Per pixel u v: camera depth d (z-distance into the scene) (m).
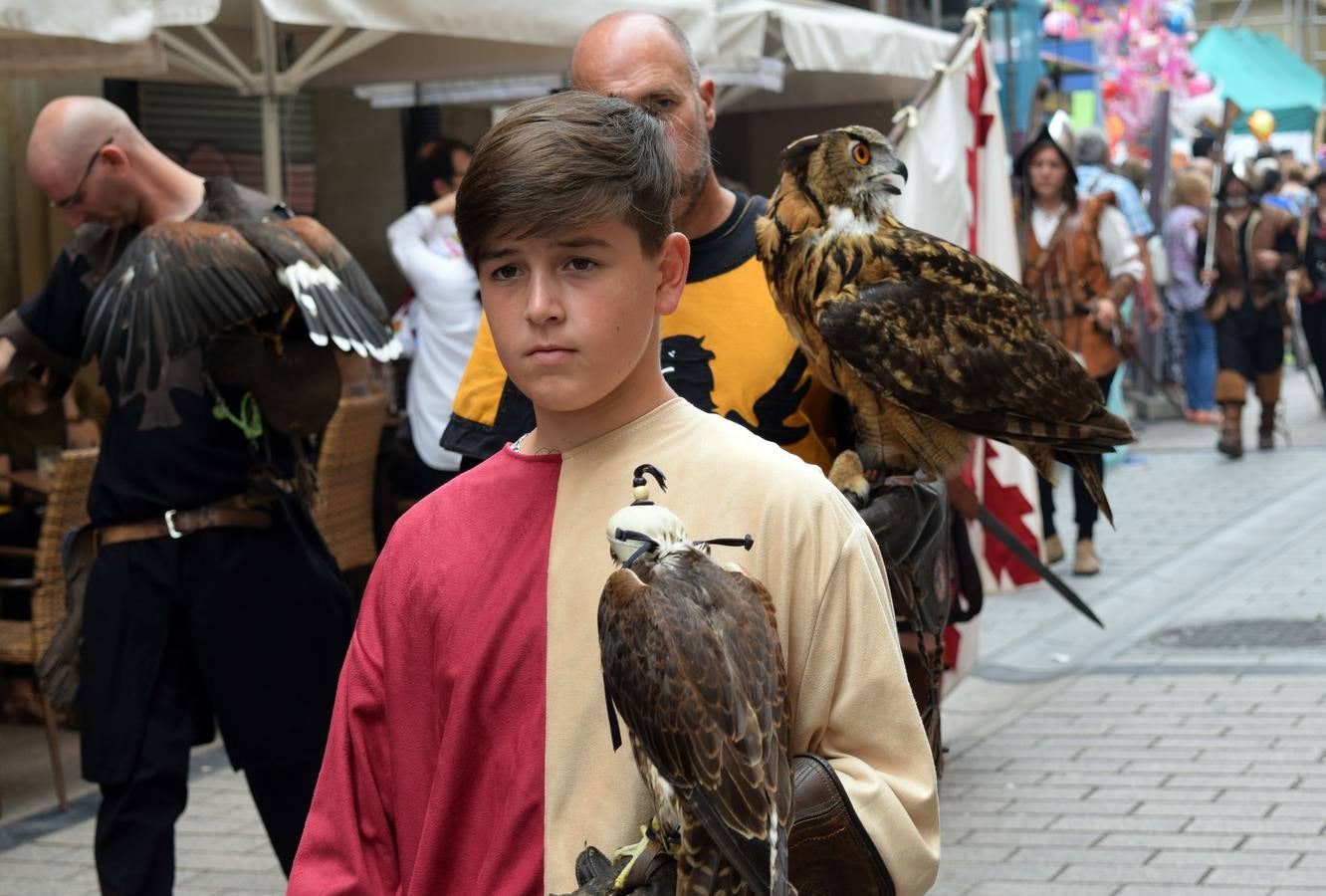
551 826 1.75
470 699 1.82
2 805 5.58
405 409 9.23
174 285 3.80
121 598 3.99
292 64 7.88
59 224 7.42
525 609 1.81
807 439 2.98
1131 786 5.32
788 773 1.55
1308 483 11.42
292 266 3.89
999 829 4.98
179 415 3.95
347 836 1.94
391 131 10.03
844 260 2.89
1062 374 3.11
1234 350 12.69
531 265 1.74
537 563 1.83
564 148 1.71
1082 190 10.20
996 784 5.43
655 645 1.51
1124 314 9.91
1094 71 15.72
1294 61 25.56
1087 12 16.41
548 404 1.77
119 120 4.06
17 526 6.23
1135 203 10.27
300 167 9.56
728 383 2.91
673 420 1.85
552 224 1.70
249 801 5.60
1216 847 4.73
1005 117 13.42
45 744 6.35
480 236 1.75
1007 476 6.70
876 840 1.71
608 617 1.55
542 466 1.88
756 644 1.54
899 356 2.89
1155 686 6.53
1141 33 16.83
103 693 3.99
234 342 3.94
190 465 3.96
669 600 1.53
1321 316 15.27
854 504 2.86
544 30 5.85
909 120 5.32
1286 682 6.45
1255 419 15.23
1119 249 8.55
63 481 5.39
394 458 7.73
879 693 1.78
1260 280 12.67
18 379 4.30
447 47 7.82
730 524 1.77
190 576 3.98
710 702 1.50
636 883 1.59
